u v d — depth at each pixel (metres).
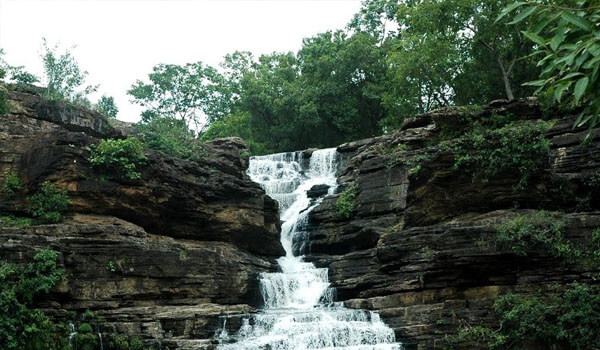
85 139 30.95
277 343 25.44
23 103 34.19
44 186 29.78
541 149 28.45
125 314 26.30
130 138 31.56
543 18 10.41
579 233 25.47
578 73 9.91
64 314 25.27
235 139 43.81
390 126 52.53
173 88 71.69
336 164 46.19
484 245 25.89
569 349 23.30
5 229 27.11
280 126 63.00
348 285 31.03
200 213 34.00
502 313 24.78
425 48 45.28
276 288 32.16
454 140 30.58
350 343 26.00
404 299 27.75
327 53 61.81
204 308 27.75
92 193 30.30
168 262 28.58
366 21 64.19
